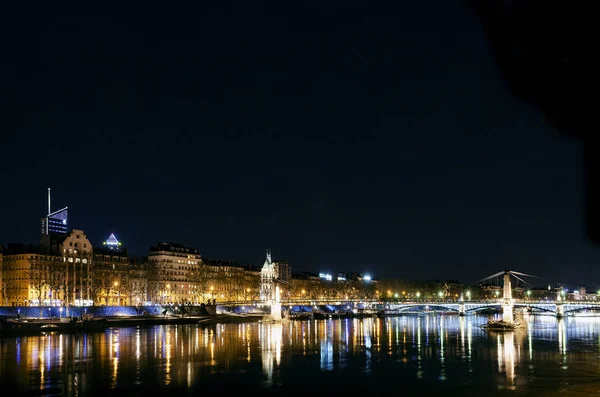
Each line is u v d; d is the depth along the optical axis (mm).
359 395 92688
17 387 98000
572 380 101875
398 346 158625
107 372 111438
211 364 122125
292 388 97562
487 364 121812
